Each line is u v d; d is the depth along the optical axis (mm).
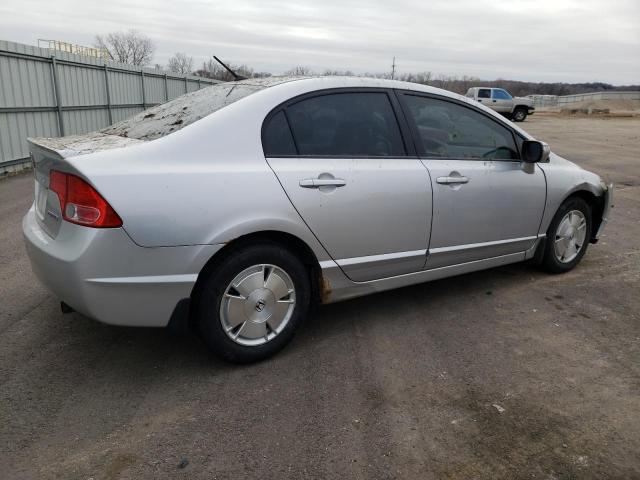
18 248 5512
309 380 3078
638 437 2605
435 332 3719
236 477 2299
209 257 2893
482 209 4035
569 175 4691
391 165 3559
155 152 2863
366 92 3605
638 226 6797
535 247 4629
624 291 4535
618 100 57125
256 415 2736
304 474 2324
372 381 3074
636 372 3217
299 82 3387
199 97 3604
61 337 3537
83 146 2967
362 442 2537
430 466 2387
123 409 2768
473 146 4090
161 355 3332
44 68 11930
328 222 3277
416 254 3744
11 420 2652
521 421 2719
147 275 2785
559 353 3439
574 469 2385
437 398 2908
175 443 2512
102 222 2666
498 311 4090
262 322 3195
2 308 3969
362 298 4320
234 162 3008
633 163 12586
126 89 17047
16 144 10938
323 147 3344
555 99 61656
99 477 2287
